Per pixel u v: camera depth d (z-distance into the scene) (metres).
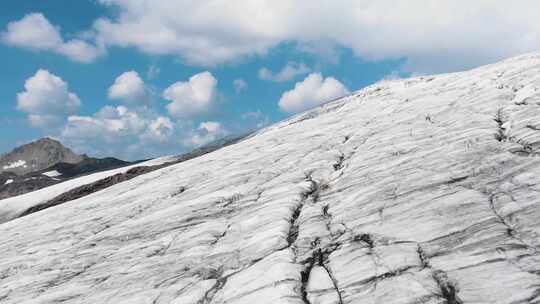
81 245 24.83
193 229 22.09
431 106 35.88
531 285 9.84
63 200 65.56
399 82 66.69
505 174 16.38
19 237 31.64
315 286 12.65
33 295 18.38
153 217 26.92
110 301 15.85
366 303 11.09
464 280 10.79
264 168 32.56
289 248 15.88
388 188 18.95
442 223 14.04
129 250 21.61
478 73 46.19
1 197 121.38
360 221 16.42
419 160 21.50
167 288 15.67
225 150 52.44
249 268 15.23
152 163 101.06
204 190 30.70
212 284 14.95
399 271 12.03
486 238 12.32
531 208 13.06
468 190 15.97
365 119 42.81
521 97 27.38
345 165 26.36
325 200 20.88
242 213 22.61
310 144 37.62
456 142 22.45
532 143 18.42
